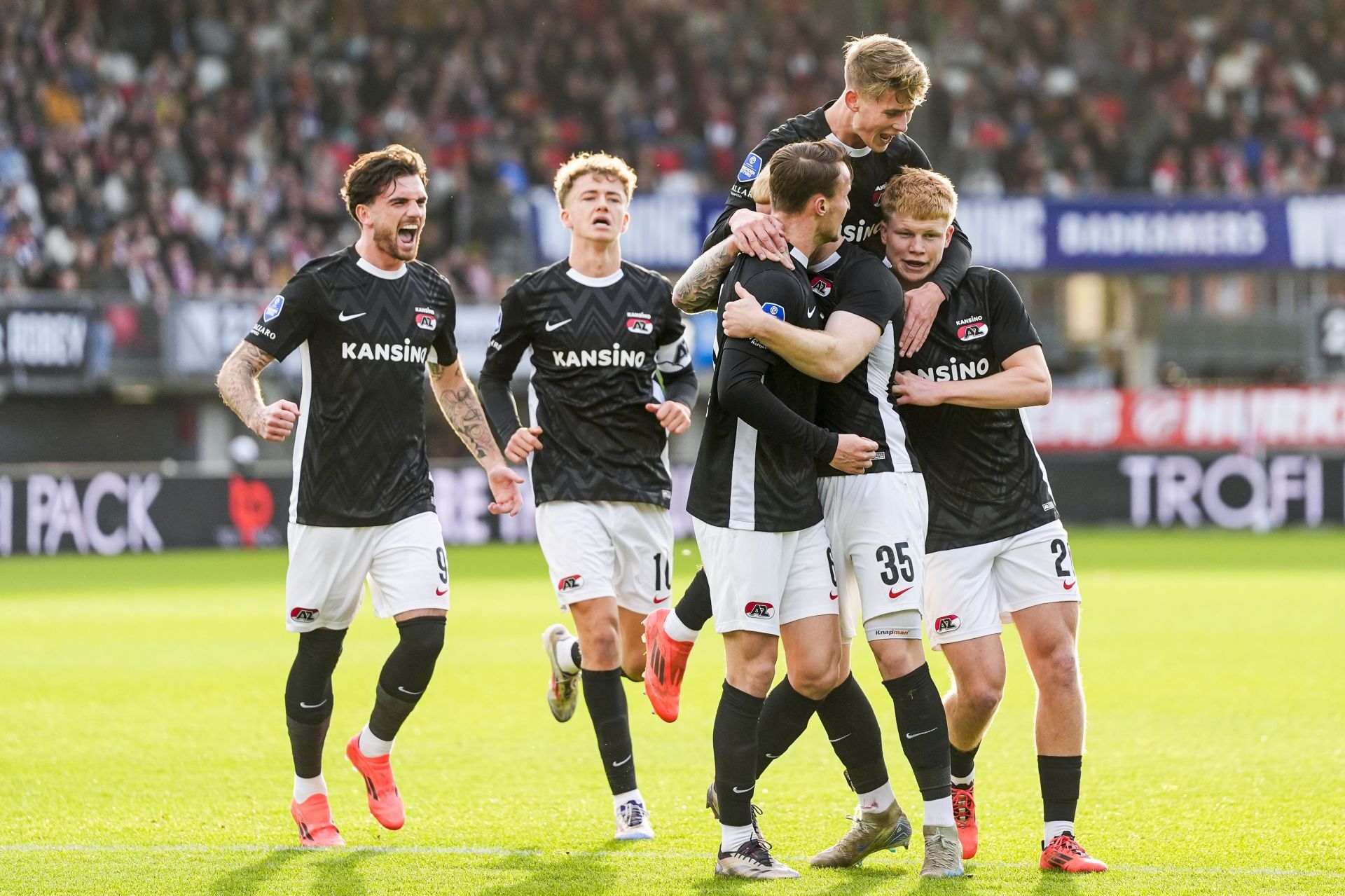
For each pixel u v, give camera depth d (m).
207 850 16.52
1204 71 100.56
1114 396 78.75
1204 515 76.25
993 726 24.67
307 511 17.36
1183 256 78.56
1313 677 29.47
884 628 15.52
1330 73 102.12
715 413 15.63
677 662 17.42
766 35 101.81
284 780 20.59
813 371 14.94
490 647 34.78
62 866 15.70
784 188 15.24
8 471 67.38
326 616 17.42
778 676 28.94
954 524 16.25
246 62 90.81
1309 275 80.06
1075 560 58.44
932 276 16.25
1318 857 15.91
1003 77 97.88
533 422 19.19
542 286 18.89
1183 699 26.92
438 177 89.00
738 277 15.34
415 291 17.83
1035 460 16.42
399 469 17.58
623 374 18.86
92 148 81.56
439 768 21.52
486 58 95.31
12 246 74.00
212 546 68.81
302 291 17.23
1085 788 19.72
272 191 84.94
